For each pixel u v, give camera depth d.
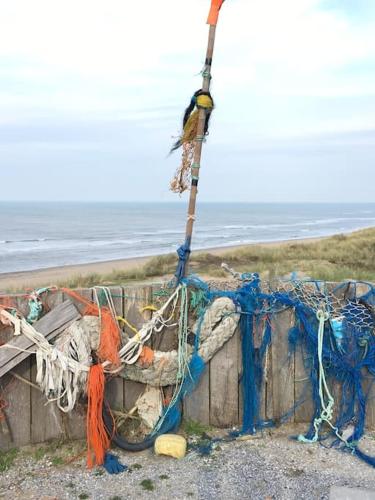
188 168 4.77
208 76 4.57
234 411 4.71
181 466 4.04
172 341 4.60
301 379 4.78
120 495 3.63
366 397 4.75
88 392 4.07
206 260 26.66
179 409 4.57
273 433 4.62
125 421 4.50
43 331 4.07
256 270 21.45
